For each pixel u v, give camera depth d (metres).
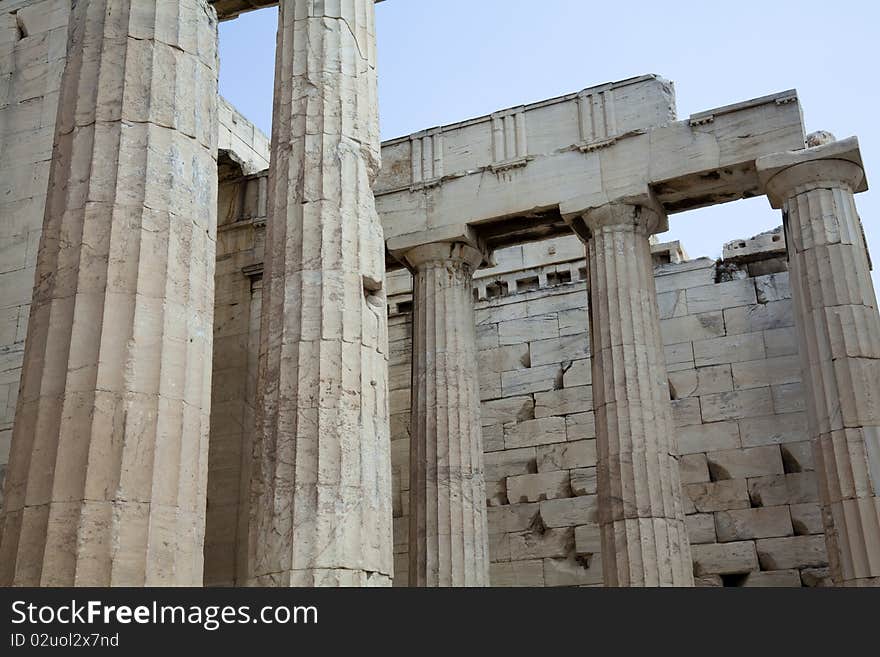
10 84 19.73
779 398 22.75
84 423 9.65
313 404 12.54
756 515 22.08
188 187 11.16
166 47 11.53
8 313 17.98
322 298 13.07
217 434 23.44
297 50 14.73
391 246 22.39
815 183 18.69
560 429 24.86
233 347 24.12
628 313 19.31
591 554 23.41
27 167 18.91
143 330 10.15
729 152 19.83
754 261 24.38
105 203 10.55
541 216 21.73
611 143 20.97
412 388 21.39
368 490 12.44
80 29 11.73
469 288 22.36
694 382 23.64
